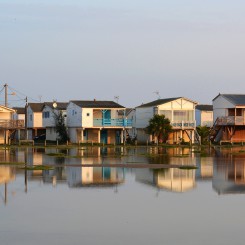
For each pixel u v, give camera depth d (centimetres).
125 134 9000
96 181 3519
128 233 2109
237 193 3052
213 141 9144
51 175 3803
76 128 8956
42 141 9612
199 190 3166
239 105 8988
